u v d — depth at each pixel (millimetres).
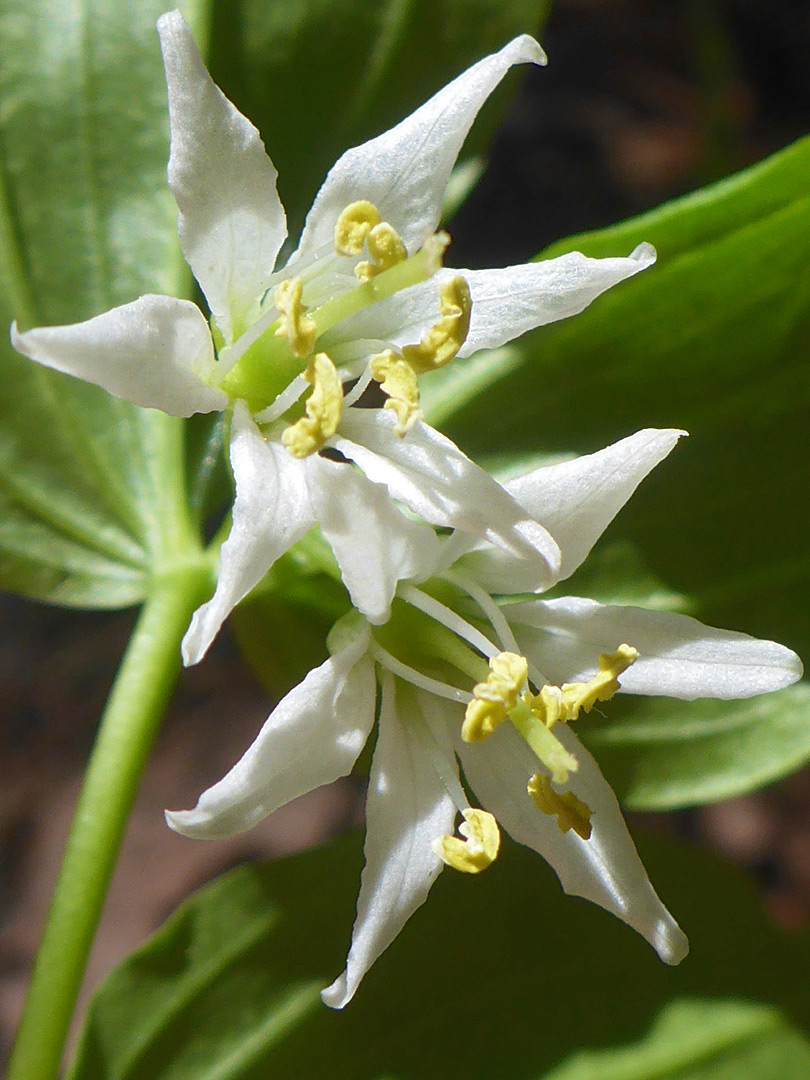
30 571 78
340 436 67
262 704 146
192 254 66
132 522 78
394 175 67
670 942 68
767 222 72
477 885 79
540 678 70
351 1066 78
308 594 77
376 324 70
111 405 78
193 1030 77
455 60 80
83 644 151
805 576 78
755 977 81
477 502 65
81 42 79
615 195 160
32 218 78
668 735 78
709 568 78
